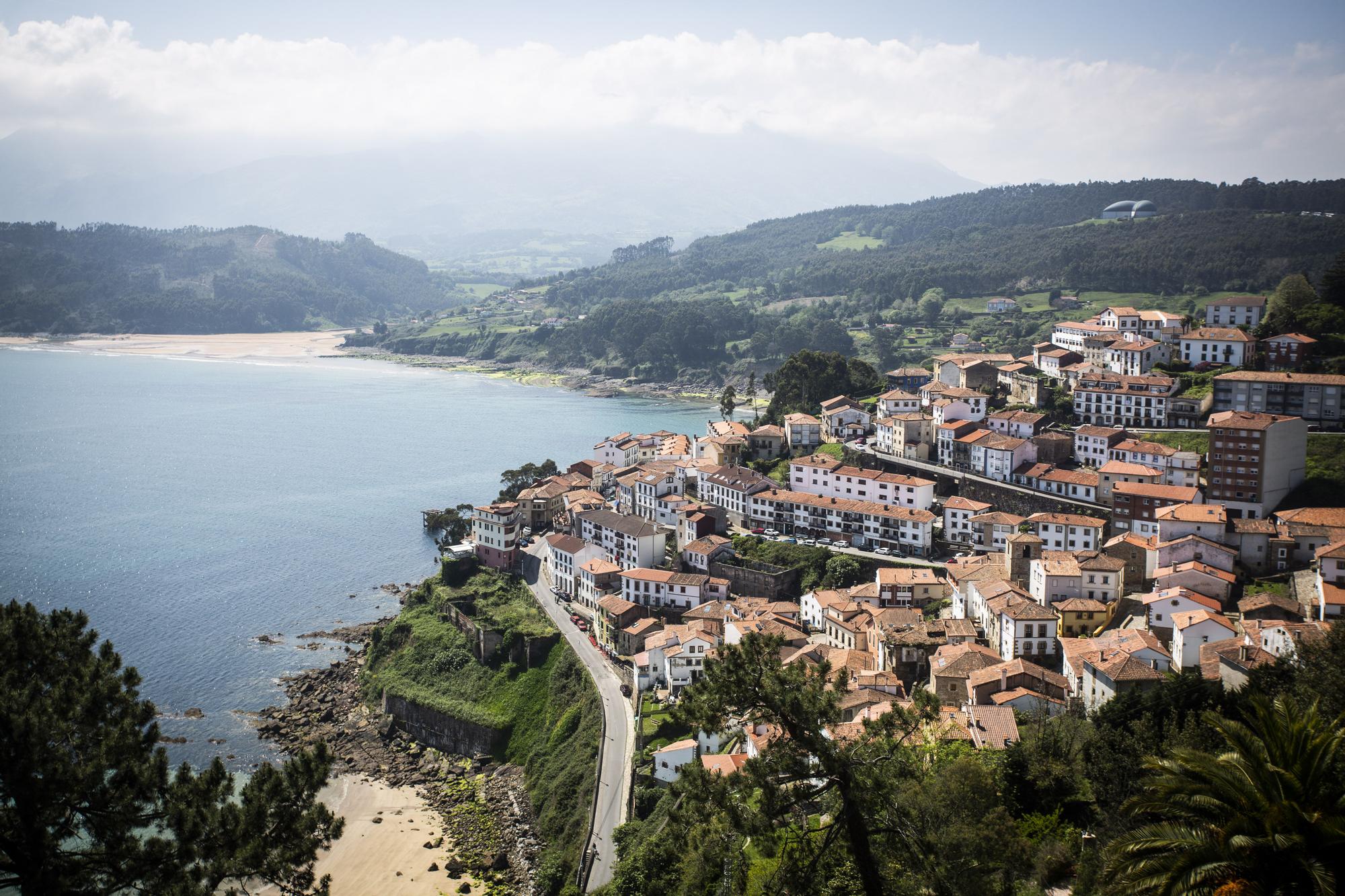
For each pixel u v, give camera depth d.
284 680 185.25
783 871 58.09
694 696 56.28
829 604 171.12
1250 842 41.78
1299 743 45.06
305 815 55.03
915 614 159.00
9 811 47.22
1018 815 81.44
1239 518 175.50
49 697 51.31
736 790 55.22
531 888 128.75
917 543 198.50
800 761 54.88
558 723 162.62
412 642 196.62
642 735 145.88
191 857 49.69
